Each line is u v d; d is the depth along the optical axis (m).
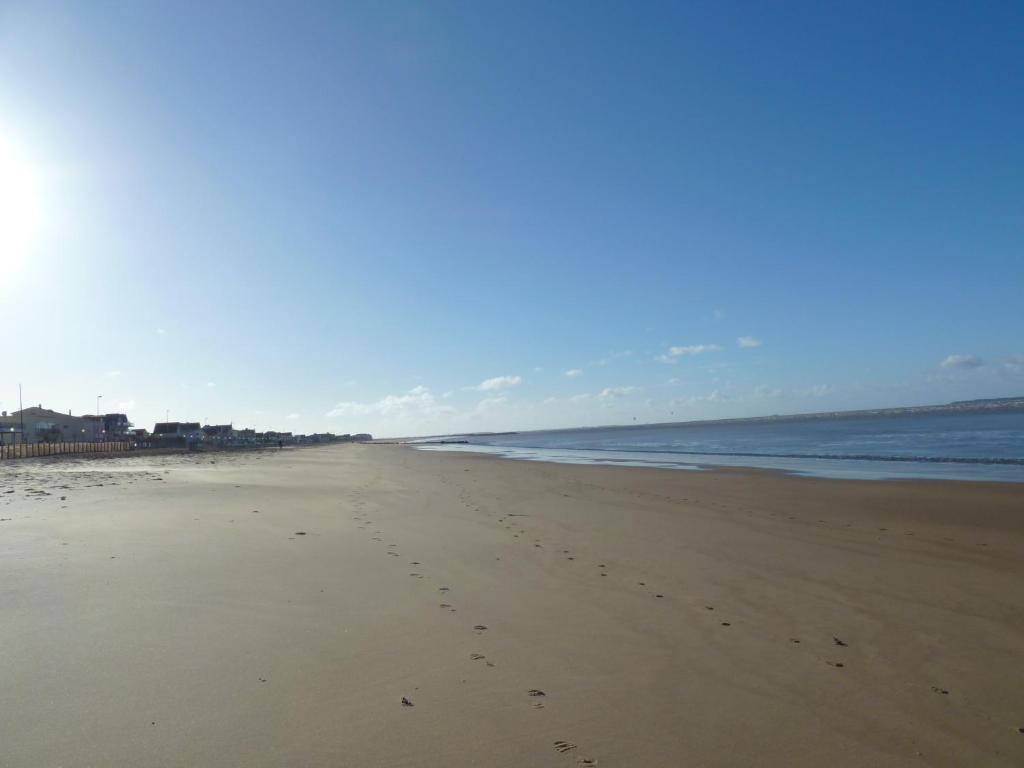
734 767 4.17
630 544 12.14
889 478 27.03
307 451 93.69
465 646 6.30
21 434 91.44
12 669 5.36
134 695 4.91
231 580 8.50
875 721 4.91
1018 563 10.83
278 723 4.52
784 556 11.20
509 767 4.04
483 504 18.39
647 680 5.59
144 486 22.19
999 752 4.46
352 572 9.27
